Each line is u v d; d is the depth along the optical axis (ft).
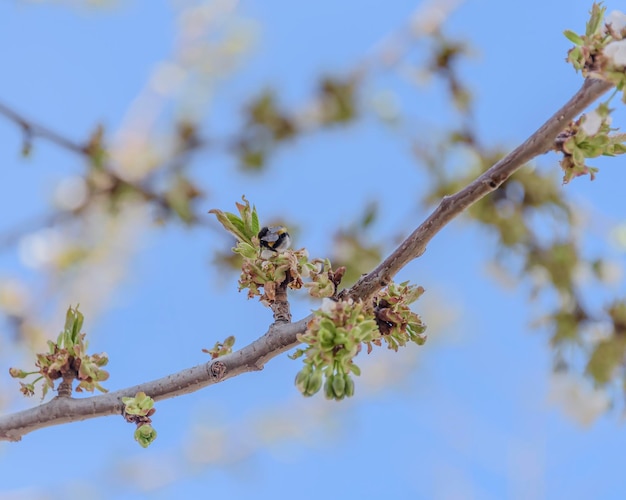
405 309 3.85
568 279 5.10
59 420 3.89
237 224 3.90
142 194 5.42
